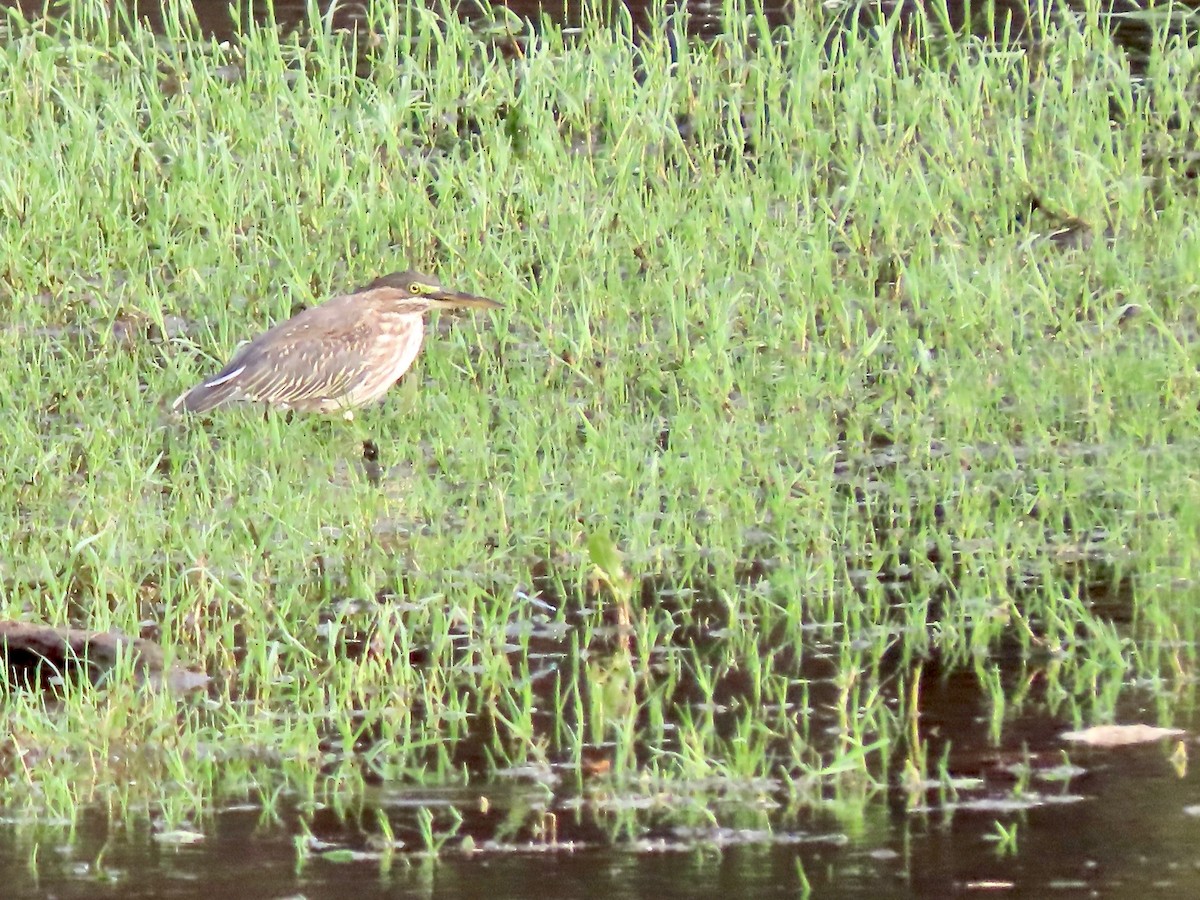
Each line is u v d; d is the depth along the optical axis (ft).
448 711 37.01
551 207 61.77
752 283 58.39
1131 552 43.19
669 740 35.94
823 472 46.91
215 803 34.04
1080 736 35.47
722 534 44.29
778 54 73.77
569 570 43.50
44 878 31.40
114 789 34.71
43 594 42.45
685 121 71.51
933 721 36.24
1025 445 49.08
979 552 43.29
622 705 37.22
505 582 42.78
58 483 47.21
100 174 66.74
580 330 54.85
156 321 57.57
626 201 62.18
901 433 49.78
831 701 37.22
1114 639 38.27
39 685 38.83
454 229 61.77
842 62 72.02
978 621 39.37
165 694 36.86
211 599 41.47
